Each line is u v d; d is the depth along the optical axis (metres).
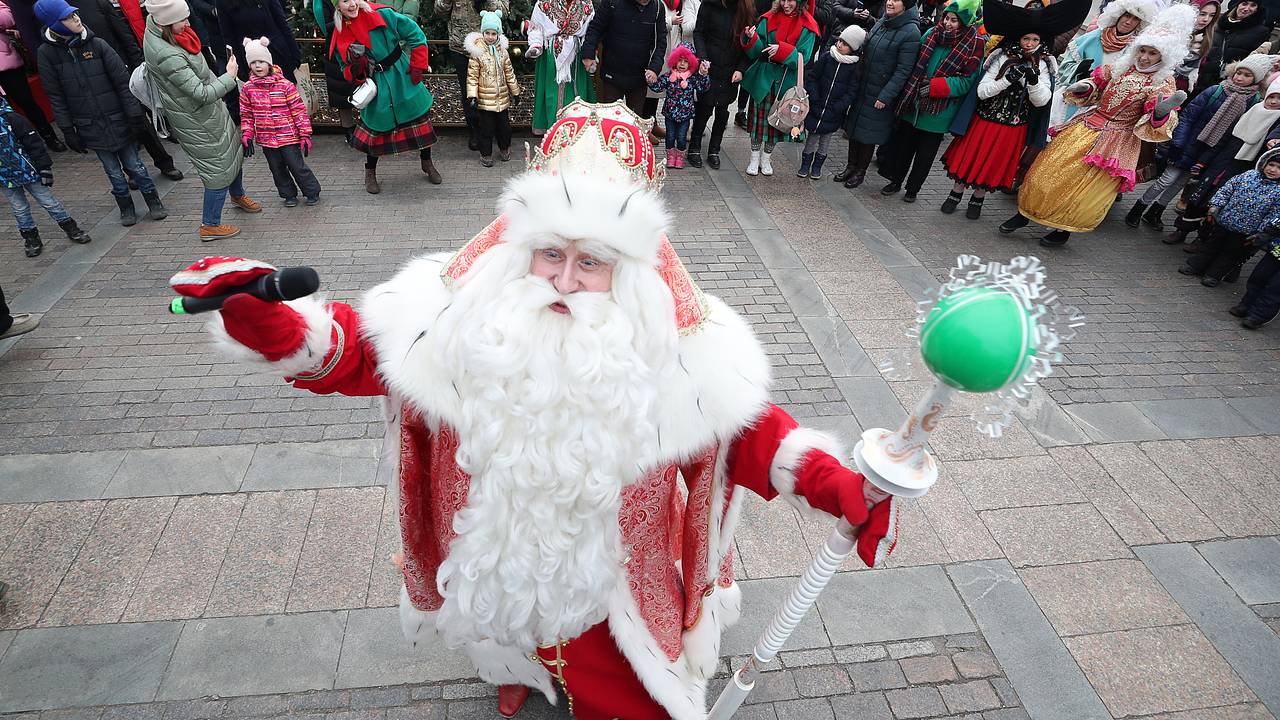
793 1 6.39
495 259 1.42
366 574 2.85
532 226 1.33
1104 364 4.58
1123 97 5.28
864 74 6.53
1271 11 7.03
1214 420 4.07
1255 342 4.90
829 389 4.14
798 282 5.27
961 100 6.09
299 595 2.76
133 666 2.50
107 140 5.33
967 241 6.14
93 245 5.43
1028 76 5.66
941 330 1.14
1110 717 2.55
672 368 1.45
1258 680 2.70
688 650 2.03
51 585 2.77
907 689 2.59
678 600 1.96
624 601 1.77
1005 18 5.55
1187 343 4.85
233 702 2.41
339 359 1.51
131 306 4.64
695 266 5.46
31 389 3.81
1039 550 3.17
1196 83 7.13
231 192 5.96
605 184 1.32
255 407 3.72
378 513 3.12
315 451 3.44
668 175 7.17
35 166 5.10
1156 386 4.38
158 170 6.82
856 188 7.13
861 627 2.79
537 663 2.03
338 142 7.86
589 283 1.39
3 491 3.16
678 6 7.54
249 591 2.77
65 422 3.58
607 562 1.56
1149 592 3.01
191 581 2.80
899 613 2.85
